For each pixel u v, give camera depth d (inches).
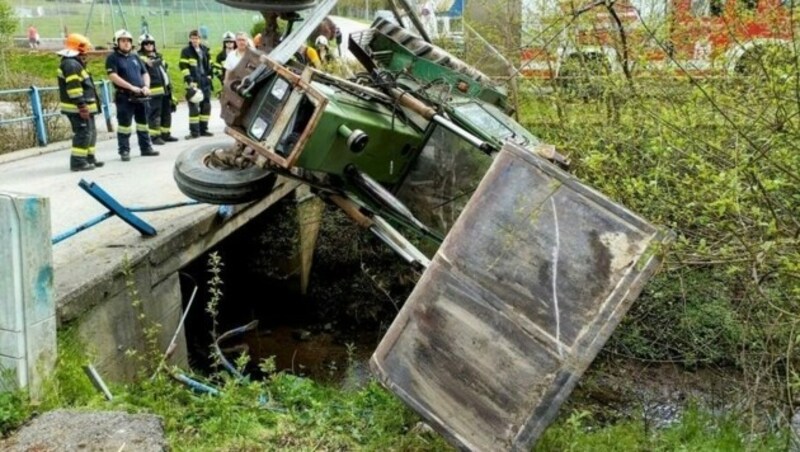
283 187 341.7
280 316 378.3
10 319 132.9
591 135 209.2
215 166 212.8
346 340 347.9
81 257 203.3
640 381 225.9
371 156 193.6
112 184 310.3
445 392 123.5
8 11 752.3
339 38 439.5
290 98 168.4
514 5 314.8
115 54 360.5
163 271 224.4
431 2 372.8
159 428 127.8
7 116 446.3
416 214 207.8
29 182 314.3
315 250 392.2
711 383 216.8
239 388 167.5
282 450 135.4
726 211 145.4
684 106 168.6
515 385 118.4
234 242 379.2
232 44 478.0
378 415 151.5
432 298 127.0
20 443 121.2
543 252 121.0
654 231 116.2
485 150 191.3
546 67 265.1
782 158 139.8
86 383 155.8
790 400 153.3
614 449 152.8
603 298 115.6
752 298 161.9
